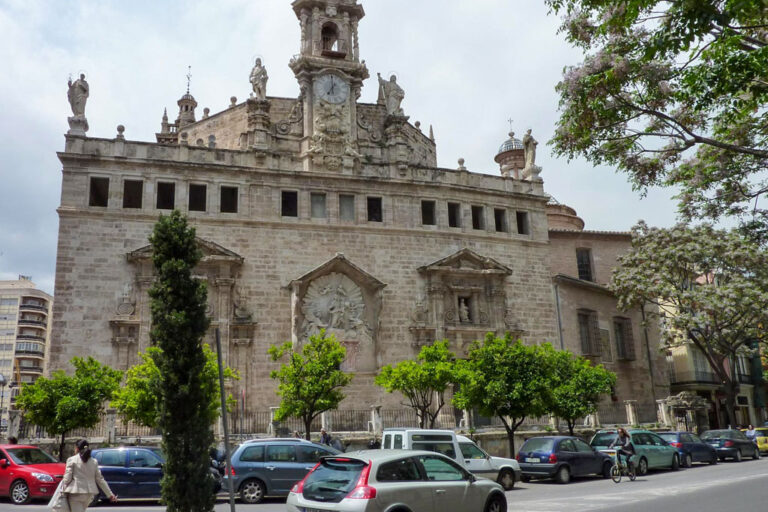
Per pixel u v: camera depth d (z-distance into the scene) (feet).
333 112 134.92
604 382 109.70
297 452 69.36
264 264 123.44
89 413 88.07
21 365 334.03
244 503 66.18
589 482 83.41
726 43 40.57
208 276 119.34
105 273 114.52
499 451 112.47
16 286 355.77
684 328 135.74
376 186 134.72
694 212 61.93
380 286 127.85
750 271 133.80
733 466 100.32
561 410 107.04
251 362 117.80
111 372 94.63
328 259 127.85
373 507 38.60
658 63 45.50
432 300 132.77
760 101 47.52
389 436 70.69
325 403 93.56
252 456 67.77
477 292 136.87
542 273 145.07
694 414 147.95
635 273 141.69
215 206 123.24
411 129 160.76
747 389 201.26
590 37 48.98
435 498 42.32
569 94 49.21
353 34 144.25
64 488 42.34
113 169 118.93
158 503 69.15
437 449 69.72
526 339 139.13
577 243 165.17
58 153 116.26
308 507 40.22
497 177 146.61
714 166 57.31
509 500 64.13
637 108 47.70
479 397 98.99
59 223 114.32
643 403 152.87
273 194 127.13
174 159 123.03
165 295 50.03
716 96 42.78
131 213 117.91
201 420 48.11
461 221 140.05
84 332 111.34
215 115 161.17
